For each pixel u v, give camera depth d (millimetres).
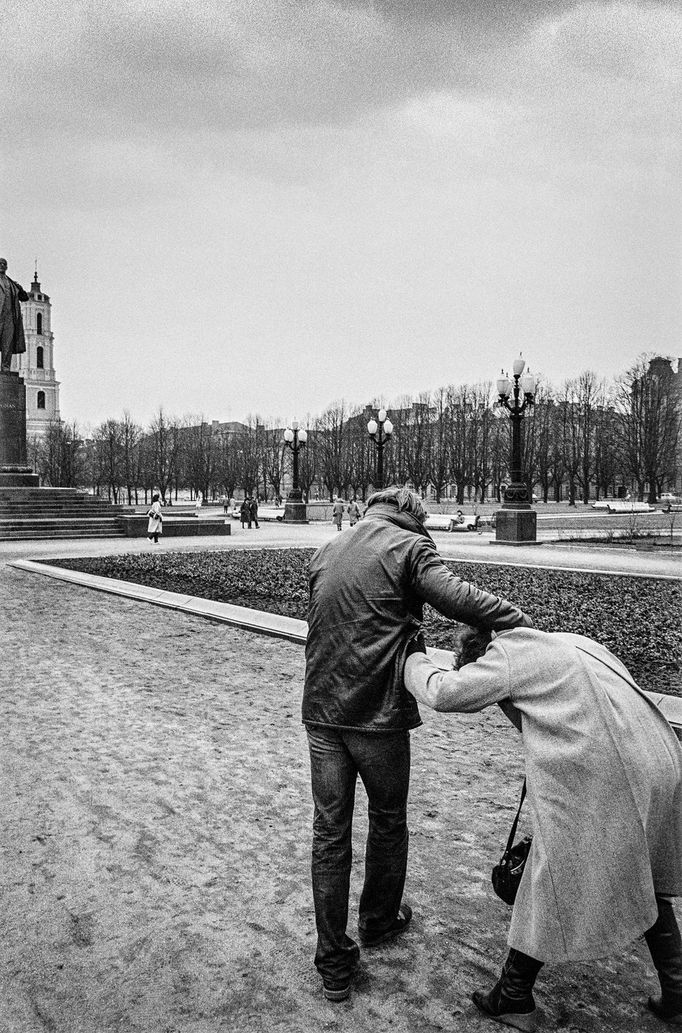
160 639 9656
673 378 72562
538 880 2551
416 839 4207
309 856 4020
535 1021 2725
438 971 3043
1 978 2980
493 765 5379
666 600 12094
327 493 102125
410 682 2947
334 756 3098
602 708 2607
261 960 3109
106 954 3143
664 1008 2744
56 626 10461
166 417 108562
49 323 119188
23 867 3895
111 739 5902
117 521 30812
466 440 82688
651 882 2545
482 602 2934
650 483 68812
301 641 9375
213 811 4590
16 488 32438
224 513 54781
